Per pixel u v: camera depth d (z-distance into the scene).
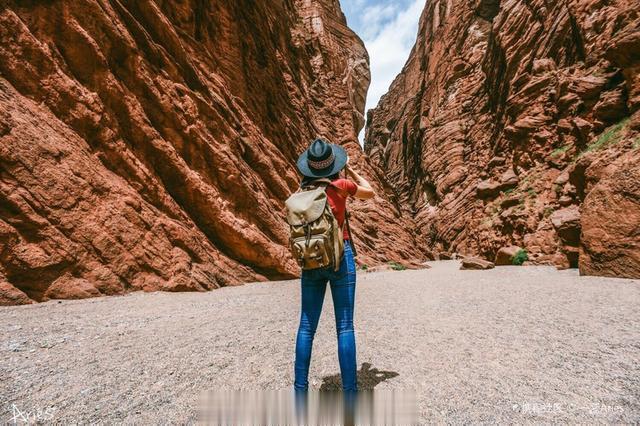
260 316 4.70
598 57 15.92
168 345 3.26
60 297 5.83
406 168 51.09
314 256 1.98
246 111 15.66
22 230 5.77
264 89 18.81
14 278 5.52
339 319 2.10
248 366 2.71
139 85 9.04
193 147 10.13
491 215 20.61
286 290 8.05
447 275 10.82
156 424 1.87
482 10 39.34
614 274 6.80
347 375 1.98
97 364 2.74
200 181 9.78
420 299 5.92
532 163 19.98
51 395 2.19
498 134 28.53
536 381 2.26
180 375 2.53
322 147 2.28
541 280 7.41
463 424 1.80
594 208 7.45
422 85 50.34
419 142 46.53
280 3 24.52
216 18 15.35
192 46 13.18
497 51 30.11
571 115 17.30
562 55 20.55
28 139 6.20
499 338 3.24
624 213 6.89
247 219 11.37
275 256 11.00
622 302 4.48
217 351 3.08
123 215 7.21
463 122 37.28
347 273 2.14
